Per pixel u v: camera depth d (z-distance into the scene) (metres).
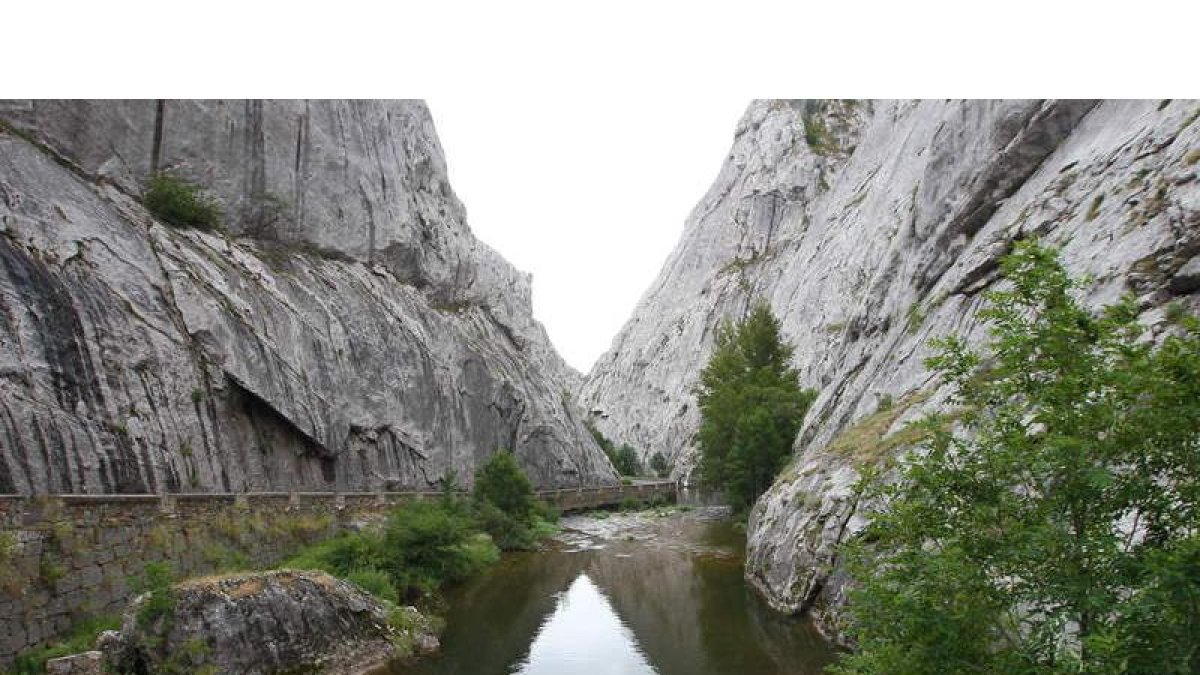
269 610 16.98
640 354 150.75
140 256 28.06
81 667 13.37
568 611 25.69
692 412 117.44
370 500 33.12
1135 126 24.47
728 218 147.38
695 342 130.38
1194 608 5.32
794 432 50.41
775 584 24.14
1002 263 7.03
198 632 15.31
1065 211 25.19
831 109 148.38
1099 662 5.55
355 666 18.00
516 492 44.56
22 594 13.66
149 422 24.14
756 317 64.94
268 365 32.62
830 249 84.19
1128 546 6.02
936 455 7.19
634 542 42.81
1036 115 31.75
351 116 50.84
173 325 27.55
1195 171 18.23
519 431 61.50
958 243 34.81
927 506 7.17
